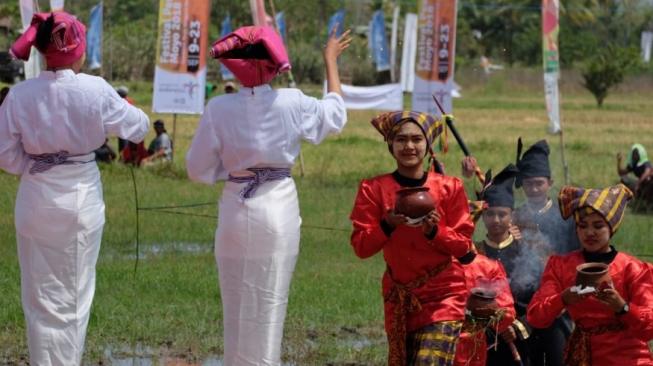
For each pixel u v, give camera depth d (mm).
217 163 10633
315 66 82312
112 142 39062
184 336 14508
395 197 9914
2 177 28422
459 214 10148
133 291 16766
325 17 95438
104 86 10922
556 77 29469
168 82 28984
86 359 13375
